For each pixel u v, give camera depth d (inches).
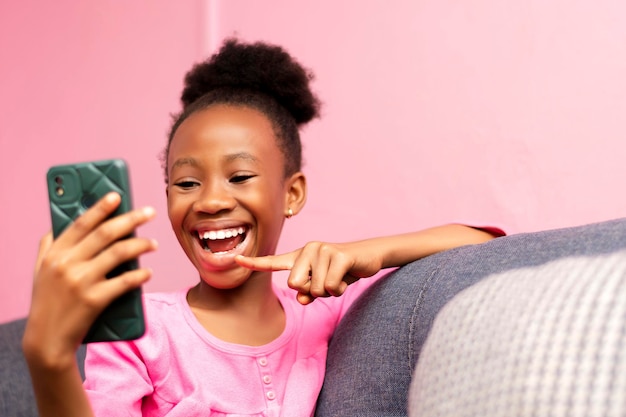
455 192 59.6
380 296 38.9
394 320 36.7
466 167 59.3
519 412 21.2
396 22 61.4
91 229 25.1
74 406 26.6
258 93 43.5
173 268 68.8
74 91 72.0
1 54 73.7
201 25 67.1
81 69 71.8
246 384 39.1
